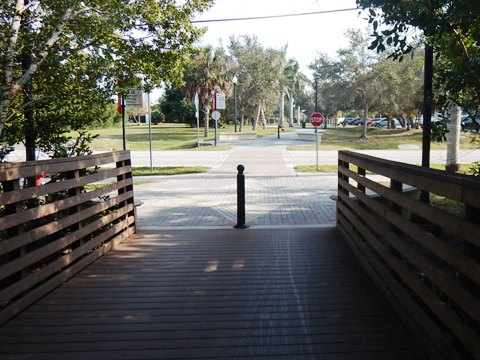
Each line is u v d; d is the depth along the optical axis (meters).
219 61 40.53
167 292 4.71
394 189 4.30
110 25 7.32
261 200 11.70
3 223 3.79
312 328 3.79
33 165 4.29
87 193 5.69
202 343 3.53
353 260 5.87
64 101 7.79
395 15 4.73
